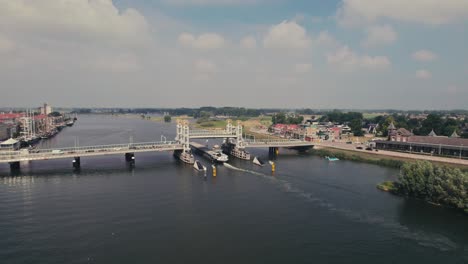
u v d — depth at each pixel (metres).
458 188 94.00
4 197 108.06
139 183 128.88
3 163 174.50
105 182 130.62
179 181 132.50
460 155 165.50
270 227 83.81
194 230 81.69
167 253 69.88
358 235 78.94
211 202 103.62
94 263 65.50
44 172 150.75
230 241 75.81
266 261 67.00
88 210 95.31
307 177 139.00
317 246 73.56
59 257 67.50
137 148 185.12
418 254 69.75
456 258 67.81
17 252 69.31
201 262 66.38
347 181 131.12
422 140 193.12
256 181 132.00
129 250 70.94
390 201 104.00
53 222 85.75
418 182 105.69
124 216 90.62
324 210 96.19
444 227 82.81
